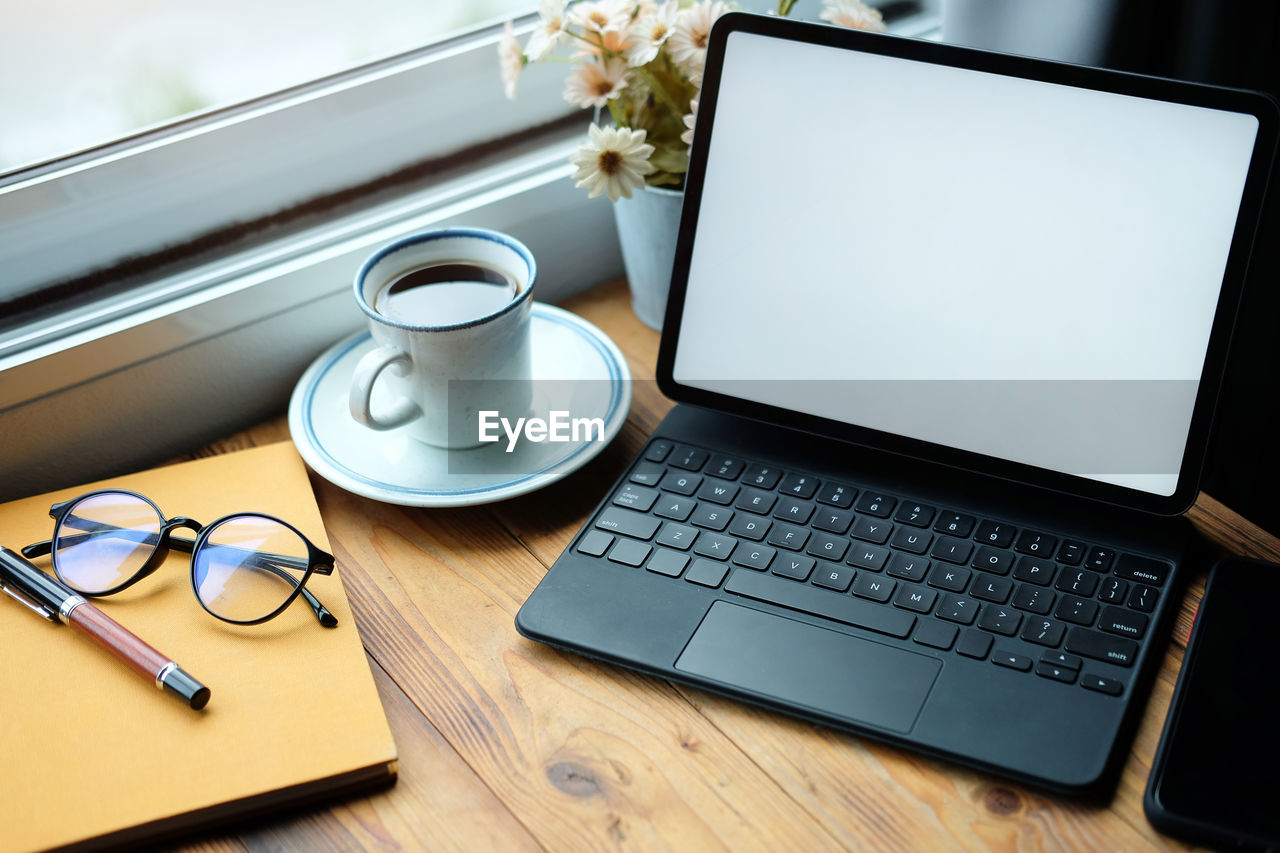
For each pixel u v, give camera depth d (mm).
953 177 613
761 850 484
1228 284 568
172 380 735
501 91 827
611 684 563
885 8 916
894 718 521
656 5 743
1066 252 596
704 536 621
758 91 645
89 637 568
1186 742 494
